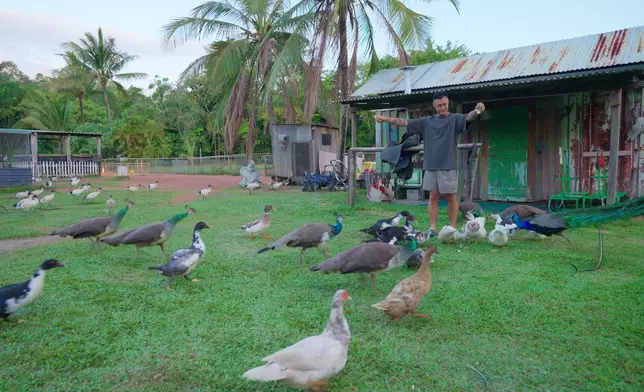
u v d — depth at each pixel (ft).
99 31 150.10
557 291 17.89
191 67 79.10
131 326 15.11
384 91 48.88
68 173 101.76
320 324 15.15
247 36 77.82
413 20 57.11
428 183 28.40
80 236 25.02
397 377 11.93
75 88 152.46
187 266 18.83
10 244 29.40
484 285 18.85
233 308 16.66
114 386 11.66
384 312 16.11
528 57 45.47
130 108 167.63
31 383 11.73
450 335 14.28
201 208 44.39
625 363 12.34
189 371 12.28
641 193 38.75
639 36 41.11
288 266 22.47
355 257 17.38
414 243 21.75
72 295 18.07
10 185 77.87
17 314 16.07
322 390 11.15
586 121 42.83
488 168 48.70
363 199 48.75
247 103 80.12
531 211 28.94
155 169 134.92
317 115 120.88
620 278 19.58
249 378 9.87
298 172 77.41
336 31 58.18
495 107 47.91
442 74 49.03
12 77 179.83
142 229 22.82
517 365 12.42
